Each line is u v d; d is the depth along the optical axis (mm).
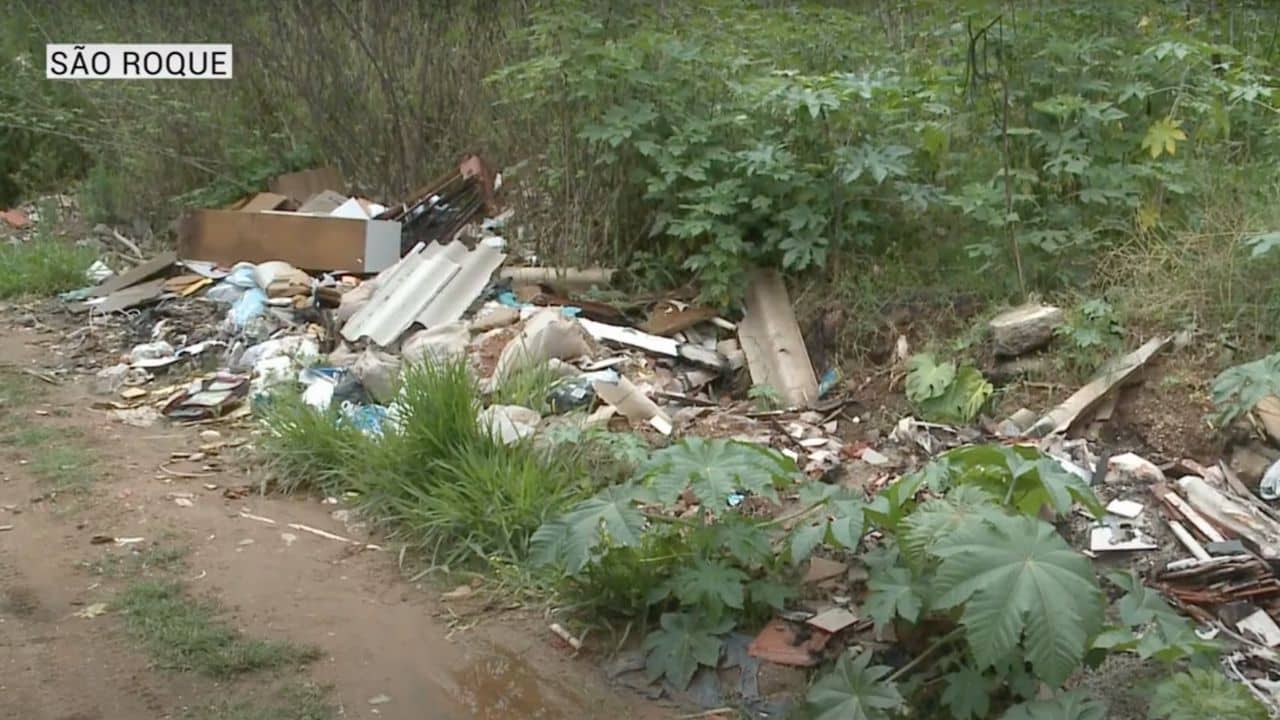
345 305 6387
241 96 8914
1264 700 3285
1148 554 3918
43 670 3545
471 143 8188
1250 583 3709
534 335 5609
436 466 4543
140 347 6383
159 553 4254
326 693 3473
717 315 6125
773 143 6012
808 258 5824
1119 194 5582
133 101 8961
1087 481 4320
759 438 4977
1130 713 3236
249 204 8070
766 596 3676
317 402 5395
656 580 3801
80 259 7695
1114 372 4859
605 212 6605
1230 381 4219
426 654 3701
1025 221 5754
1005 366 5168
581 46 6414
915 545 3258
